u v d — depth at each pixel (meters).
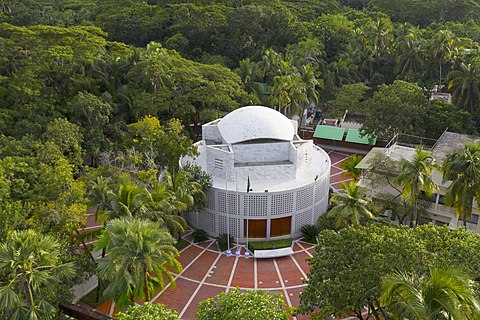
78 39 71.31
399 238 27.36
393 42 98.31
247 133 50.75
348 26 112.69
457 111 67.44
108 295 28.64
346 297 25.66
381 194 46.78
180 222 42.03
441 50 86.69
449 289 19.84
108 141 60.41
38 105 58.59
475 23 117.44
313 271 28.67
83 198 37.34
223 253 46.56
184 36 106.25
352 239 28.89
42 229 32.44
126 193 33.78
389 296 22.02
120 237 27.61
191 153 50.91
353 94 78.75
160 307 26.98
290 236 49.16
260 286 41.34
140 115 69.38
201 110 72.06
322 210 52.16
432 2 124.81
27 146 44.72
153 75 69.38
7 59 65.19
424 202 46.16
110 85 75.12
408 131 64.94
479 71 67.50
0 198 33.34
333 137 75.81
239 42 100.50
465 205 38.12
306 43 96.25
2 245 27.02
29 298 27.86
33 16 116.75
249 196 46.38
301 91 77.69
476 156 37.69
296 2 136.62
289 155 51.44
